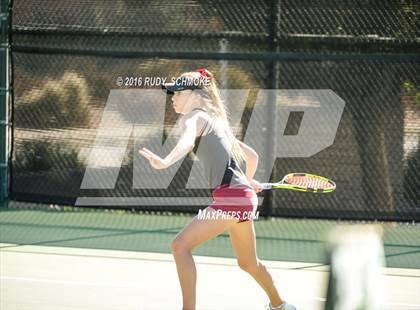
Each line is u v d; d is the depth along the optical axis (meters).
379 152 27.48
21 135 29.66
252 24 27.97
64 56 28.89
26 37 29.23
